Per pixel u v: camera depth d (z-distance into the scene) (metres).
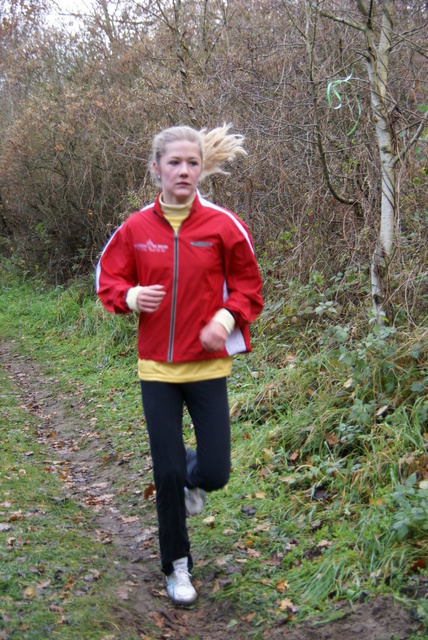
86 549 3.46
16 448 5.33
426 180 5.51
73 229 12.94
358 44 6.78
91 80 12.12
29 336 10.12
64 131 11.46
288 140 6.84
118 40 11.51
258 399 5.10
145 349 2.86
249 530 3.58
